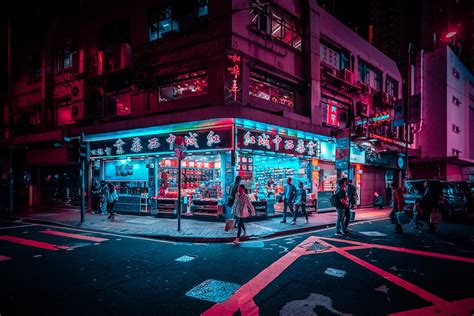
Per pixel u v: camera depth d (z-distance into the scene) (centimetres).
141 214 1366
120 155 1430
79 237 905
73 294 457
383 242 835
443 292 464
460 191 1502
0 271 571
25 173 2036
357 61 2042
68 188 1739
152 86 1409
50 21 1930
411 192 1477
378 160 2050
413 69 2895
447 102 2772
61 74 1878
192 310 401
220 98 1211
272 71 1388
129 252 720
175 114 1245
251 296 447
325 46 1797
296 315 385
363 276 537
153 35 1438
